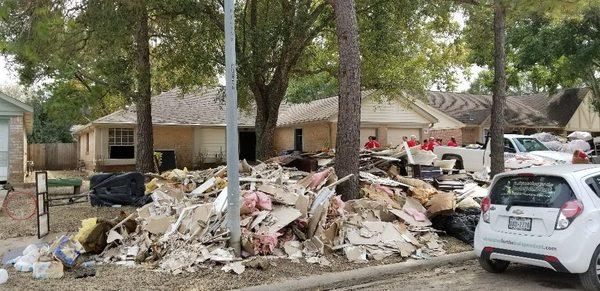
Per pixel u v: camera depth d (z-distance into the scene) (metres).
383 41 15.20
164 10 13.98
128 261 7.21
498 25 11.92
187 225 7.63
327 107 27.06
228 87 7.07
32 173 25.62
